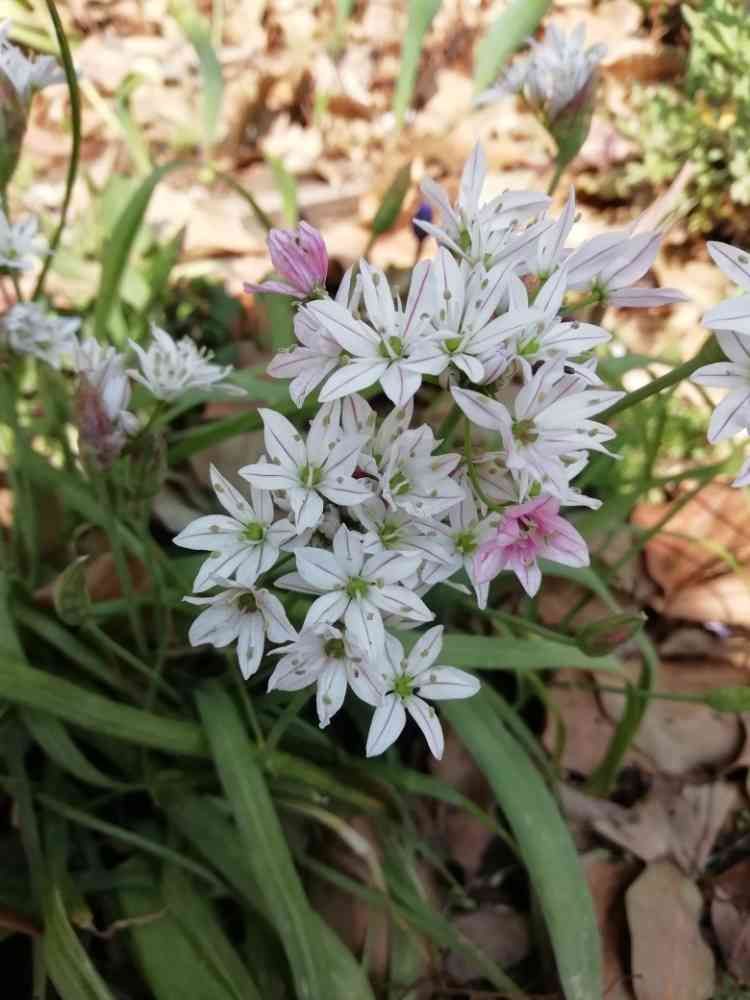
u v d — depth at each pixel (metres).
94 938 0.15
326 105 0.33
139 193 0.18
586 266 0.11
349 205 0.29
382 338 0.10
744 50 0.25
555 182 0.18
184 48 0.33
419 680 0.11
